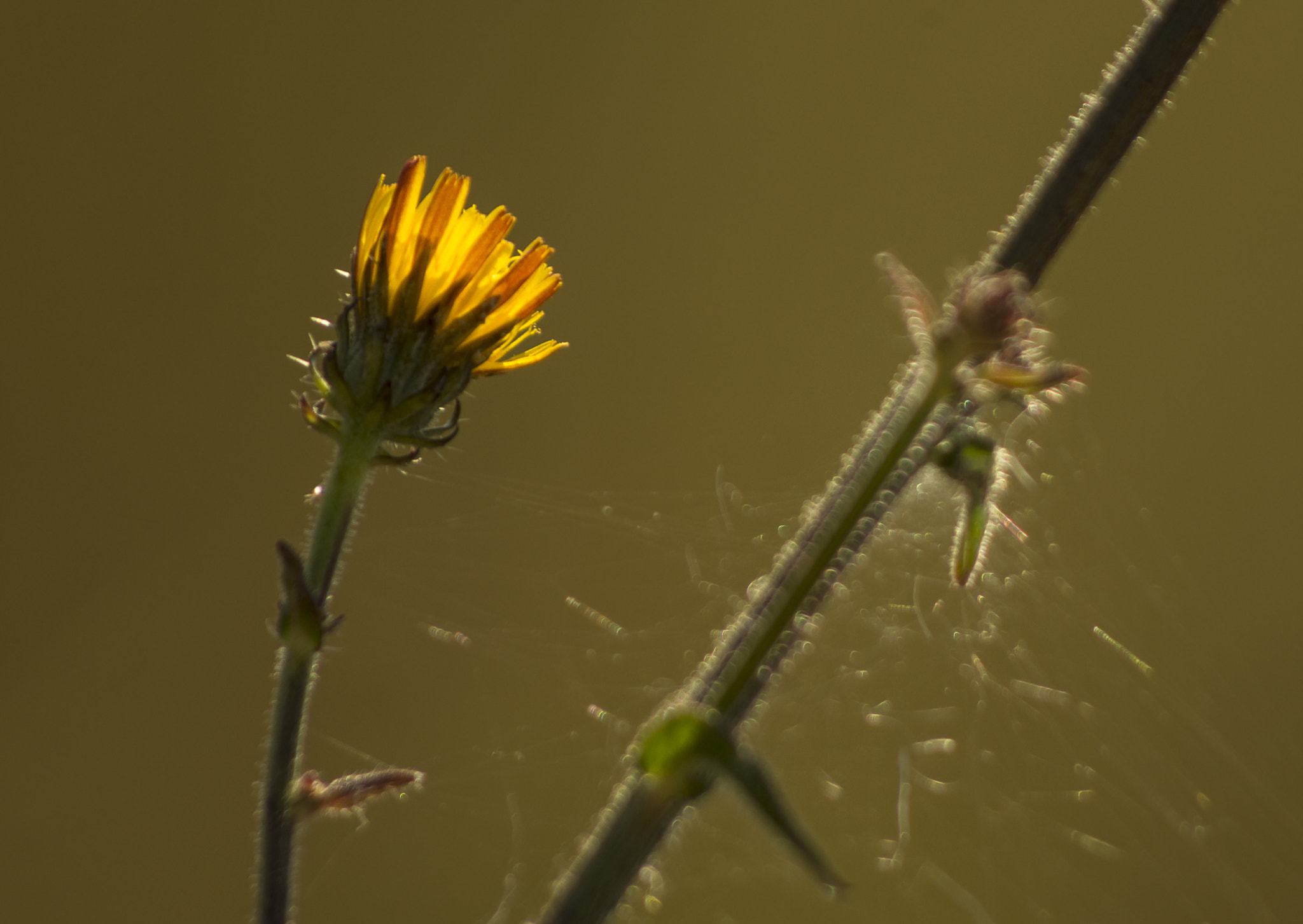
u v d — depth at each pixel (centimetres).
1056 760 133
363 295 69
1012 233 68
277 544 68
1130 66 68
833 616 136
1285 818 134
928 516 70
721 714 66
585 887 66
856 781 136
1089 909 128
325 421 69
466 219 69
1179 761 135
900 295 66
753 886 137
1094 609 140
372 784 68
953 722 134
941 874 132
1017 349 66
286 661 68
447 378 69
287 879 68
